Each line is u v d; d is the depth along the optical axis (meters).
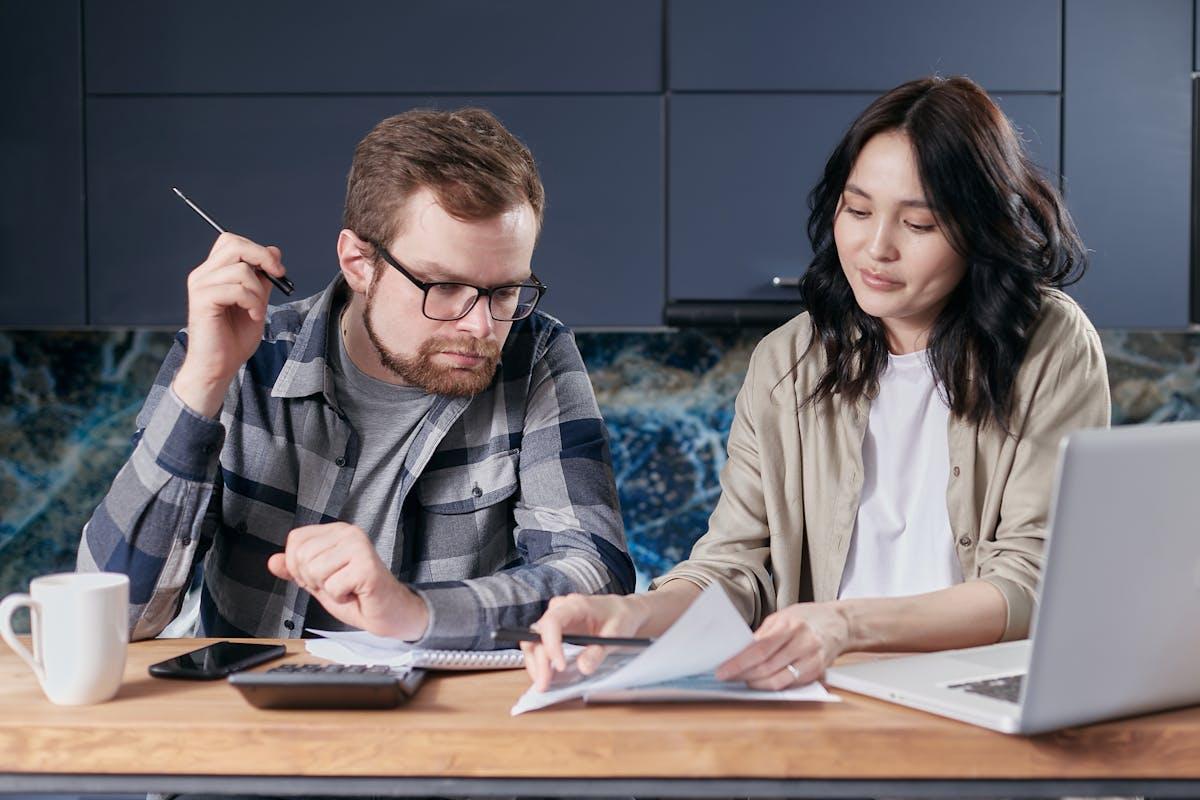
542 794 0.89
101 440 2.82
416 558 1.45
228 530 1.41
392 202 1.28
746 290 2.42
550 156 2.41
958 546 1.36
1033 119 2.39
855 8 2.39
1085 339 1.37
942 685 0.97
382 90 2.40
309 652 1.12
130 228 2.41
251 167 2.41
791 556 1.42
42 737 0.90
